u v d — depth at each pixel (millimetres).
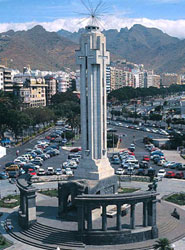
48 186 126500
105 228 78312
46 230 82188
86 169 94625
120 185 123812
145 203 79938
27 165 150625
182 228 85750
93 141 95000
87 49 93375
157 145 198250
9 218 94688
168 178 134875
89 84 93750
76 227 82000
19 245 79438
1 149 176625
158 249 68812
